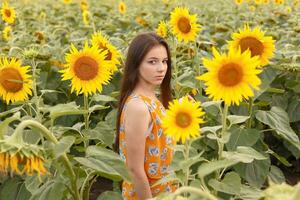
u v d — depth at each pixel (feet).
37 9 45.21
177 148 8.17
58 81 17.61
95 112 18.16
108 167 7.64
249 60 7.52
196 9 42.37
